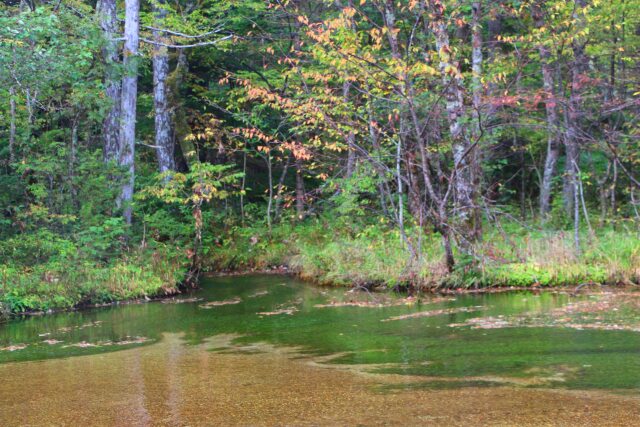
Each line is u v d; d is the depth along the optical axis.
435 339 8.91
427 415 5.49
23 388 7.02
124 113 18.94
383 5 15.34
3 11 16.50
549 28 14.20
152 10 25.05
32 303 13.44
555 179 19.52
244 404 6.05
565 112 15.45
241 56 25.42
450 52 12.13
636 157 19.17
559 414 5.38
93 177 17.09
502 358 7.54
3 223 15.66
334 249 16.84
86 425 5.60
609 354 7.53
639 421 5.15
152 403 6.20
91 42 16.48
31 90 17.17
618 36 17.17
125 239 17.20
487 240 15.43
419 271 14.00
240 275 19.41
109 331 10.99
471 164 14.30
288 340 9.46
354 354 8.20
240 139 24.78
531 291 13.20
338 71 13.20
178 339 9.99
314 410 5.76
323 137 18.55
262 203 26.78
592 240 14.60
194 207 19.22
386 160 16.44
